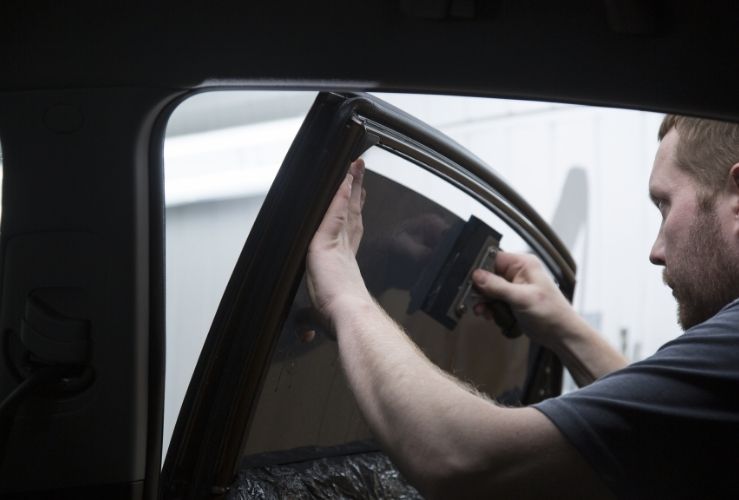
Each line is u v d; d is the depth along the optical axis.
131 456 0.93
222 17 0.77
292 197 1.05
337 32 0.75
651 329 5.26
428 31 0.73
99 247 0.91
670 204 1.18
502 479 0.96
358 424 1.36
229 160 4.33
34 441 0.92
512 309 1.50
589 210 5.34
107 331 0.91
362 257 1.23
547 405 0.98
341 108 1.04
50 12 0.81
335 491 1.28
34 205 0.91
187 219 3.03
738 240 1.10
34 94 0.88
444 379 1.04
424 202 1.29
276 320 1.06
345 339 1.07
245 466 1.17
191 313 2.12
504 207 1.50
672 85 0.73
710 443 0.95
